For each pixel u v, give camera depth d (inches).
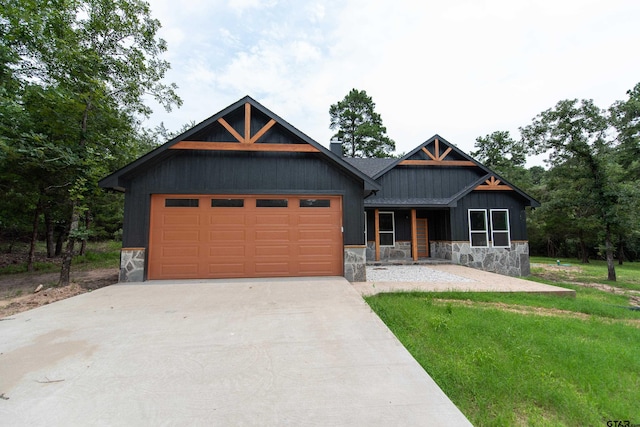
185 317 160.9
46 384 91.5
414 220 453.7
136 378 96.0
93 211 554.6
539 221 788.0
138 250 264.5
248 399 84.3
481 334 154.5
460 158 491.5
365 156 1091.3
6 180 303.1
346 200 290.7
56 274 352.5
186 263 272.8
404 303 207.3
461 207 450.3
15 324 148.6
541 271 534.9
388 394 87.7
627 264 746.8
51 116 270.2
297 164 289.3
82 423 73.4
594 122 430.3
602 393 105.7
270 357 112.3
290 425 73.0
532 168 1214.3
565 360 126.8
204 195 279.1
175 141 268.2
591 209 473.1
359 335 135.4
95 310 174.1
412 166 480.1
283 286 240.7
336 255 287.7
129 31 312.2
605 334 165.5
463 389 103.0
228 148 275.9
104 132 331.9
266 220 283.9
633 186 420.8
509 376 110.8
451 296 235.6
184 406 80.8
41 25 260.2
